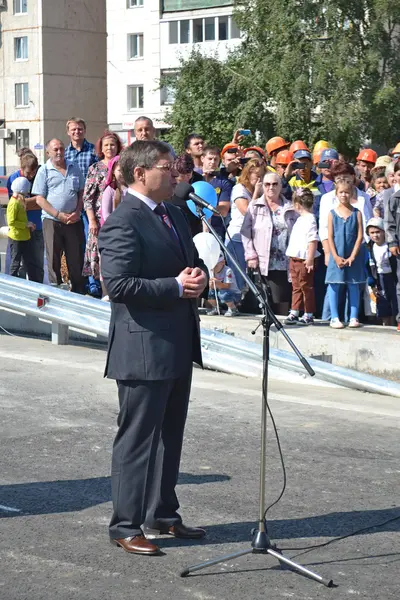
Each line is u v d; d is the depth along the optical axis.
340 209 11.33
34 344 12.09
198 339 5.41
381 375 10.53
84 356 11.24
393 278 11.84
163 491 5.63
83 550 5.41
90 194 12.31
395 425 8.31
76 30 68.62
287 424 8.28
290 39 43.50
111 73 64.38
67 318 11.45
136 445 5.34
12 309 11.87
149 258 5.25
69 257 13.05
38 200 12.90
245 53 47.31
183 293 5.21
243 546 5.50
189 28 60.88
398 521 5.94
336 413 8.70
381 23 41.66
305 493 6.45
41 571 5.11
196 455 7.30
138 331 5.23
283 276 11.74
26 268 13.80
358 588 4.92
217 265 11.63
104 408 8.75
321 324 11.70
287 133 44.03
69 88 68.75
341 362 10.76
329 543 5.56
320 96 43.00
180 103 48.78
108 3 63.91
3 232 26.83
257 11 44.00
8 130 69.56
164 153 5.28
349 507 6.19
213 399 9.17
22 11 68.31
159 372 5.22
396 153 13.91
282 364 10.04
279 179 11.66
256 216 11.67
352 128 41.88
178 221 5.46
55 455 7.29
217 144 47.62
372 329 11.24
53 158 12.88
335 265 11.24
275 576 5.07
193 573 5.09
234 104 47.34
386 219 11.23
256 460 7.19
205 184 11.10
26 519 5.91
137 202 5.29
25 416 8.43
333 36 42.75
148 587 4.91
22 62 68.62
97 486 6.57
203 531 5.65
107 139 12.24
